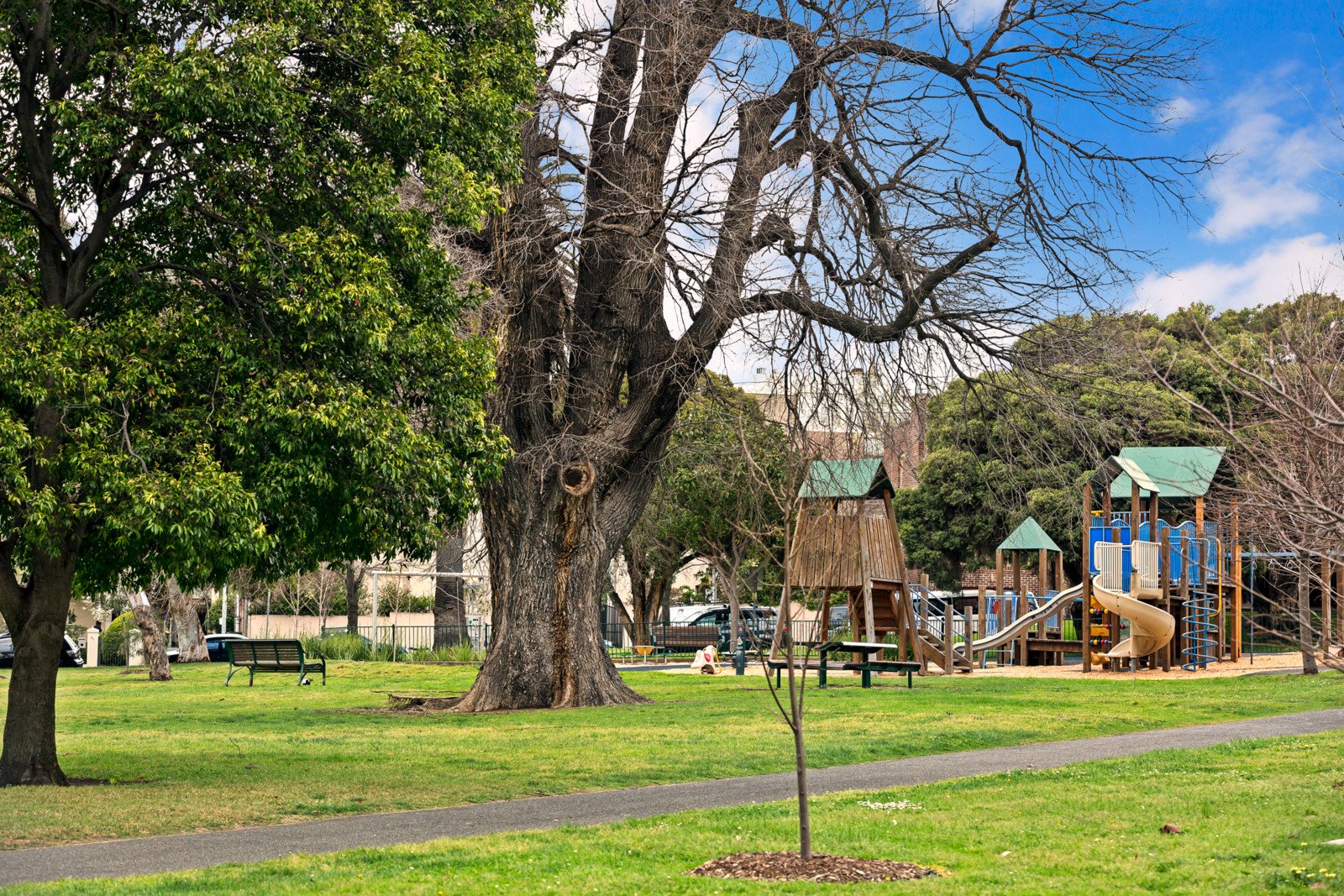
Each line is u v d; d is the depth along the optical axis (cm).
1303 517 717
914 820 959
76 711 2219
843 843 859
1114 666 3212
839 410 1961
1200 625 3381
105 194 1265
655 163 2117
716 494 3888
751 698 2305
